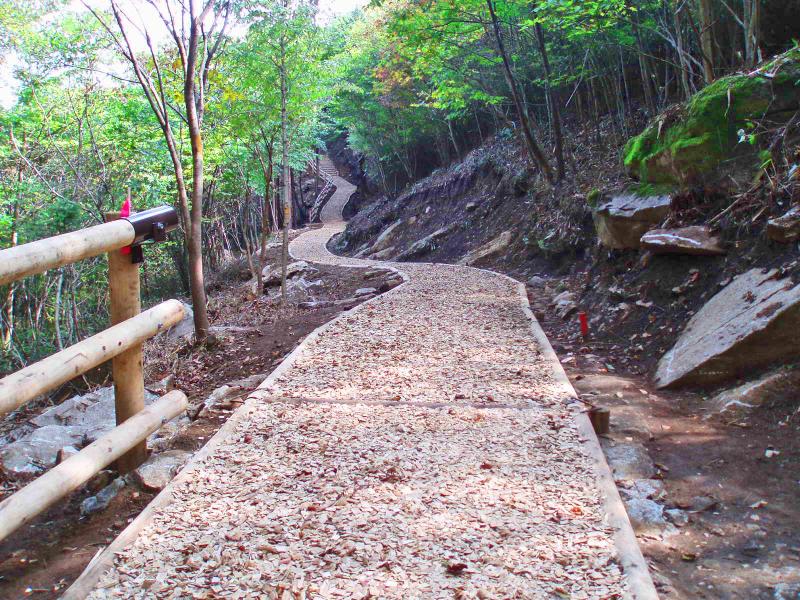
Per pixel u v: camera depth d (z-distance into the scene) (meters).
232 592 2.53
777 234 5.48
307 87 12.32
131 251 3.85
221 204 26.53
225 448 4.00
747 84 7.03
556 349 6.77
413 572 2.63
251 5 9.62
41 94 15.32
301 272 17.72
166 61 11.57
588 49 13.17
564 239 11.85
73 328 16.06
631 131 13.52
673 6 9.91
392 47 21.16
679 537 3.08
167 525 3.08
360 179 39.62
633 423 4.41
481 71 16.86
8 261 2.69
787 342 4.66
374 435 4.18
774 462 3.73
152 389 6.46
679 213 7.24
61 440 4.83
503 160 18.91
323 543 2.87
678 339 5.79
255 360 7.42
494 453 3.84
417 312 8.63
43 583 2.92
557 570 2.62
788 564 2.79
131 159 15.79
